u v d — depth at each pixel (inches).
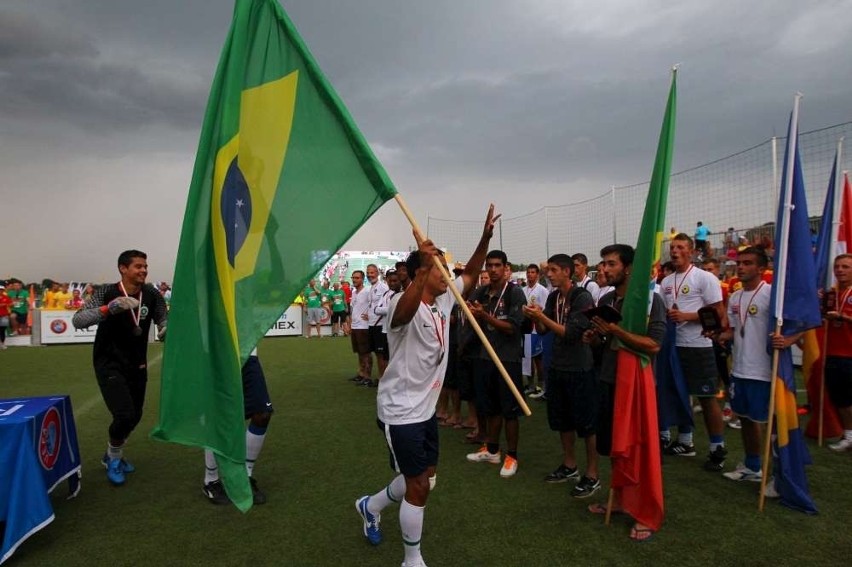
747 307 183.9
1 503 138.3
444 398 293.7
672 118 153.6
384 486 188.2
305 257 132.9
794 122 172.1
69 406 176.1
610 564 133.4
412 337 129.4
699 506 167.6
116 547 145.4
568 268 199.8
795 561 133.2
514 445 199.9
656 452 148.9
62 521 161.8
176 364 123.0
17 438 142.3
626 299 156.2
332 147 137.1
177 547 145.2
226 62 129.4
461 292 150.6
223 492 176.1
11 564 136.7
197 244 125.4
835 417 228.2
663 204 153.9
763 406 179.2
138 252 191.8
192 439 122.2
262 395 177.8
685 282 215.6
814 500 170.6
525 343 345.4
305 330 781.9
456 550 141.8
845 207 284.7
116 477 190.9
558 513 164.6
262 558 139.2
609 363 165.8
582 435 179.8
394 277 315.3
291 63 137.9
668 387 217.0
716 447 200.5
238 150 130.5
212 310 124.7
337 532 153.7
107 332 189.6
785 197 170.2
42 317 674.2
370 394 348.8
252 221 130.7
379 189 134.6
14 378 408.8
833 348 225.1
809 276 167.8
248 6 134.0
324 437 249.4
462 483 190.5
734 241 416.8
